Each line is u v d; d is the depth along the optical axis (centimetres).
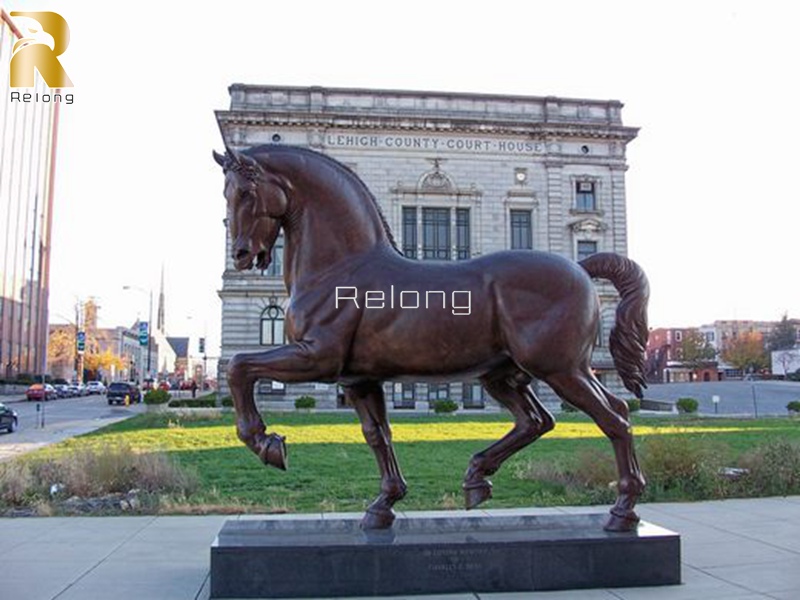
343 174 654
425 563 578
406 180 4719
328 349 604
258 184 627
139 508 1050
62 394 6731
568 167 4894
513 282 617
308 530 625
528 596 571
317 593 568
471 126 4759
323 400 4369
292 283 643
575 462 1291
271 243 638
